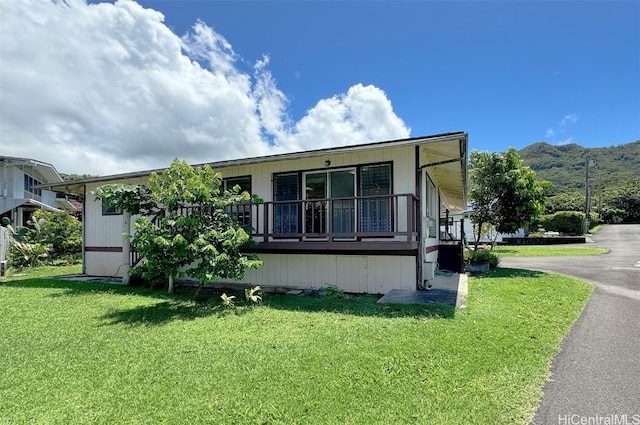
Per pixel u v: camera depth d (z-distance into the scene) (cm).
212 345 439
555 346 426
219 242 696
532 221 1305
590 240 2406
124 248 931
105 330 509
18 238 1592
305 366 367
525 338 446
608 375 350
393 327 489
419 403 295
